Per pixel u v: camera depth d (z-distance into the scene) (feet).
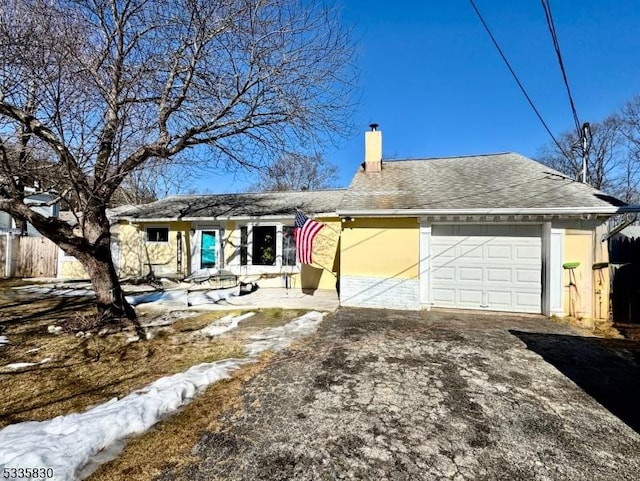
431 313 24.94
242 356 15.90
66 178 18.26
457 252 26.30
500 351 16.38
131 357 16.24
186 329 21.02
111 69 19.58
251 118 22.98
